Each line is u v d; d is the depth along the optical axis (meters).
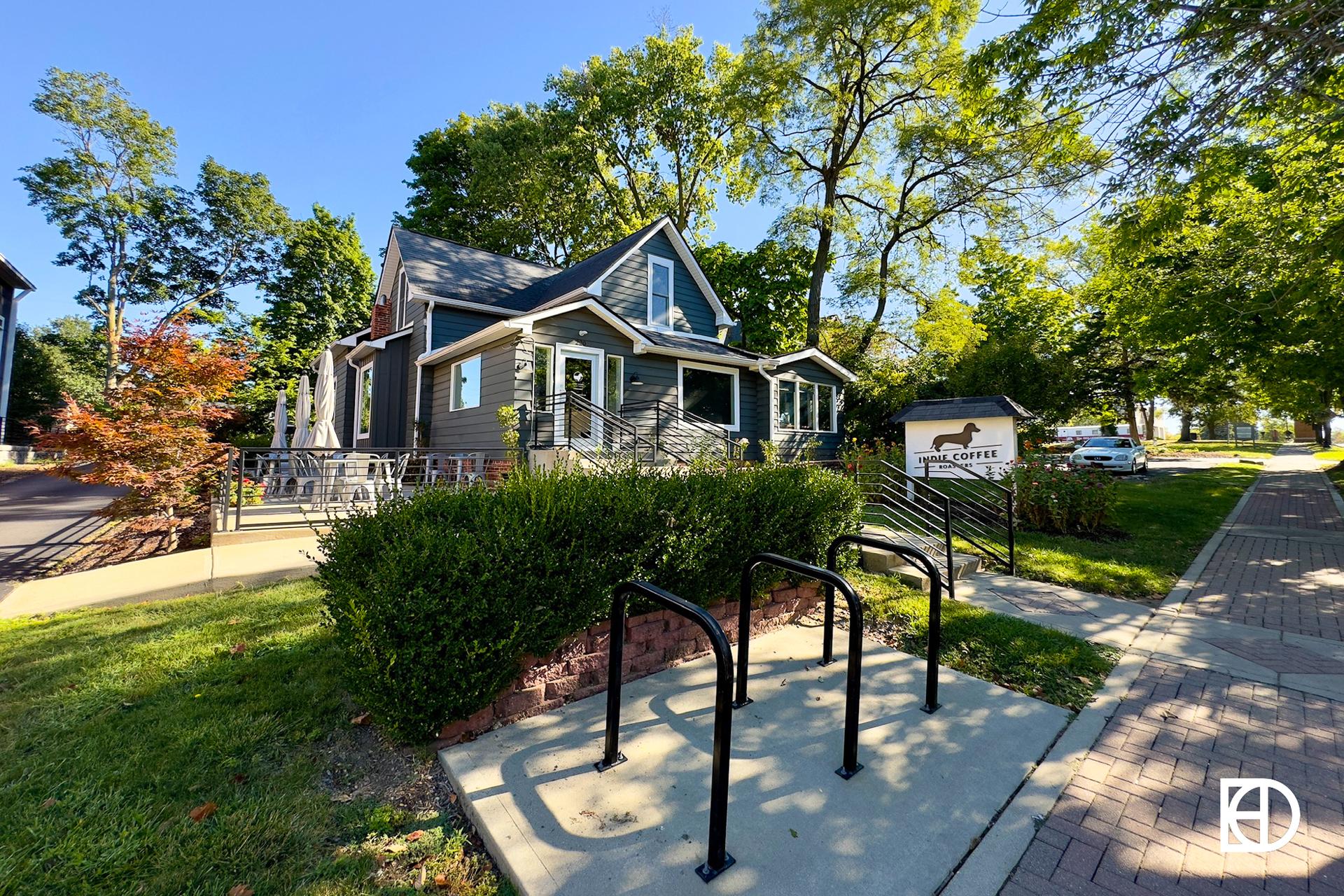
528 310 14.15
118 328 29.50
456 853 2.01
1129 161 5.90
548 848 1.96
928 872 1.88
